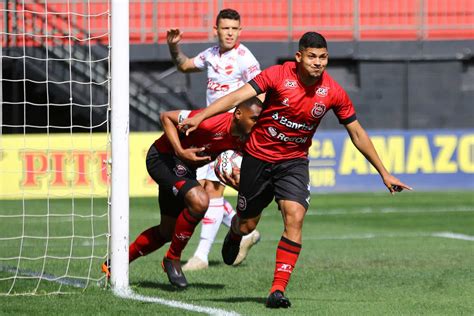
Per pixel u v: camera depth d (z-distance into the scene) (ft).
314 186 231.71
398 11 290.76
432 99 279.69
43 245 128.88
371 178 234.79
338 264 107.55
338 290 86.07
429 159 238.07
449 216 179.11
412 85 278.87
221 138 78.48
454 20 294.46
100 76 245.45
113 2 82.94
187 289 85.25
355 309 73.87
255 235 105.19
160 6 279.08
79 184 211.20
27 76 231.91
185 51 267.39
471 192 232.94
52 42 242.37
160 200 85.05
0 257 112.47
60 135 209.67
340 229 155.94
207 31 277.44
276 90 72.64
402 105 279.08
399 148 236.43
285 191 74.38
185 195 80.02
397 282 91.61
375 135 235.40
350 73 278.87
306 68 70.59
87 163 211.82
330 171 232.32
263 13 287.48
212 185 103.96
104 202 202.39
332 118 273.33
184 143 80.18
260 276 96.17
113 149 82.94
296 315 70.13
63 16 249.34
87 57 248.73
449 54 280.10
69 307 73.41
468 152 239.91
